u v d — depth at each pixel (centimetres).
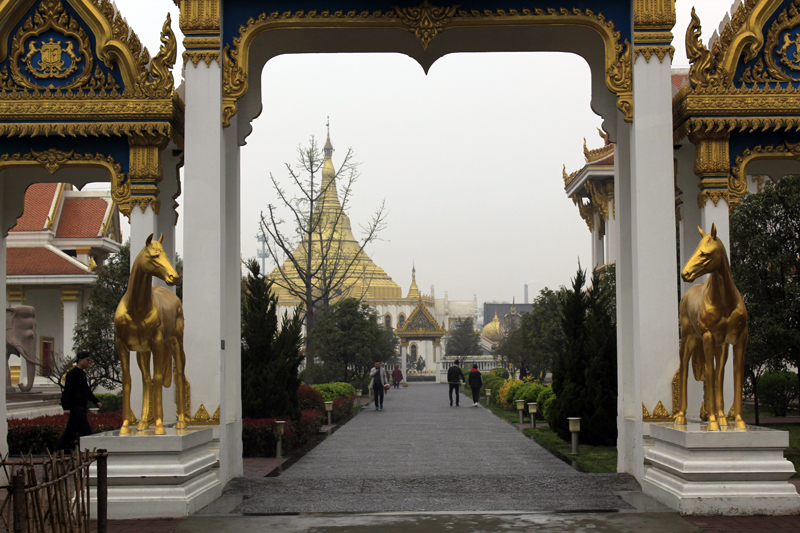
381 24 1050
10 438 1466
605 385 1529
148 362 885
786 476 817
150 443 831
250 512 862
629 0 1052
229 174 1142
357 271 9769
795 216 1620
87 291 3356
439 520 809
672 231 1015
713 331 871
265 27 1048
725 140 1032
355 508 885
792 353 1620
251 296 1577
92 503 821
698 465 823
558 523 787
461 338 8975
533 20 1049
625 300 1135
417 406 3177
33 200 3541
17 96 1001
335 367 3528
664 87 1029
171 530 767
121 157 1016
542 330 3136
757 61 1041
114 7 1021
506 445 1620
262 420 1456
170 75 1008
